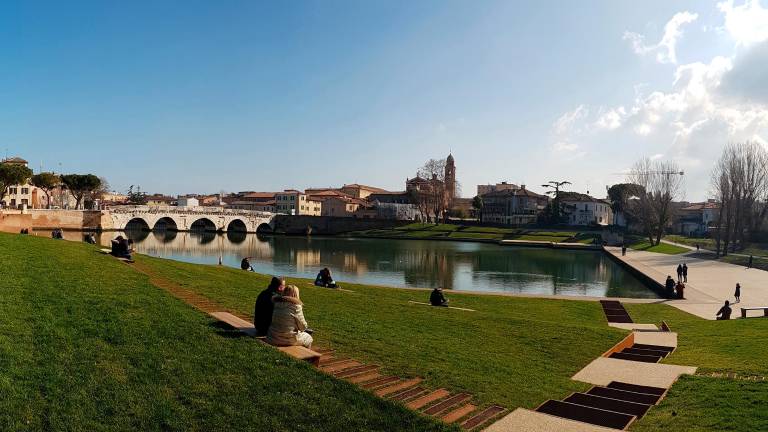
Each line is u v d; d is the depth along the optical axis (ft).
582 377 57.72
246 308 65.51
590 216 612.29
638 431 40.57
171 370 38.14
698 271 213.66
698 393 50.67
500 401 44.47
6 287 52.85
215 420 32.55
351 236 511.81
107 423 30.81
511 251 355.15
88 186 448.24
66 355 38.11
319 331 59.36
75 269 68.85
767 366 61.31
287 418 33.78
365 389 39.29
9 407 30.53
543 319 105.60
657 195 380.37
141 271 81.87
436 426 35.01
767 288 163.22
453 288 181.98
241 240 430.20
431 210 614.34
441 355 56.34
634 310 123.24
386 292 127.44
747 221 328.70
